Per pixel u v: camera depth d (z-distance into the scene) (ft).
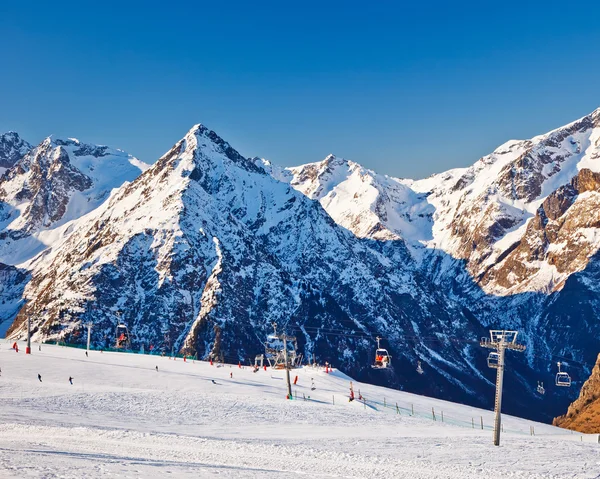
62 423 253.44
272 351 655.76
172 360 649.20
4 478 123.03
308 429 302.25
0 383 393.91
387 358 568.00
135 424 276.62
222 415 327.26
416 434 301.84
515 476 184.34
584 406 644.69
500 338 277.23
